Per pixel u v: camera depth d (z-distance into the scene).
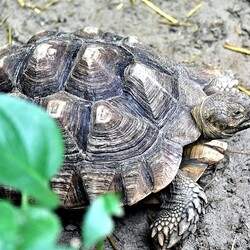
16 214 0.59
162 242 1.23
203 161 1.28
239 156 1.42
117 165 1.18
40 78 1.22
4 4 1.76
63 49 1.25
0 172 0.60
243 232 1.29
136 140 1.20
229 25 1.70
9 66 1.27
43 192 0.61
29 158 0.61
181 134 1.24
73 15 1.74
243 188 1.37
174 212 1.23
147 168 1.19
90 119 1.19
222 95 1.27
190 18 1.73
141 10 1.75
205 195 1.25
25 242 0.57
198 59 1.63
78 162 1.18
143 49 1.32
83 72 1.21
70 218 1.30
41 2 1.77
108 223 0.61
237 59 1.62
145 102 1.23
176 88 1.29
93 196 1.18
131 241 1.28
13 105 0.61
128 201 1.18
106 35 1.34
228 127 1.25
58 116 1.18
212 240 1.28
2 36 1.70
